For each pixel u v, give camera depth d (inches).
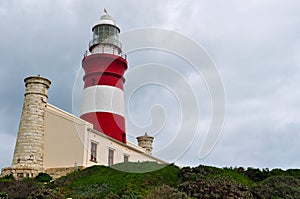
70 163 1148.5
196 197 756.6
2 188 866.1
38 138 1163.3
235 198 756.0
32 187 860.6
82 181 937.5
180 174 939.3
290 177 912.3
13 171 1099.3
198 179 864.9
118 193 812.6
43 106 1200.8
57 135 1182.9
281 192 815.7
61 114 1196.5
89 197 802.2
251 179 971.9
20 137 1161.4
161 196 724.0
